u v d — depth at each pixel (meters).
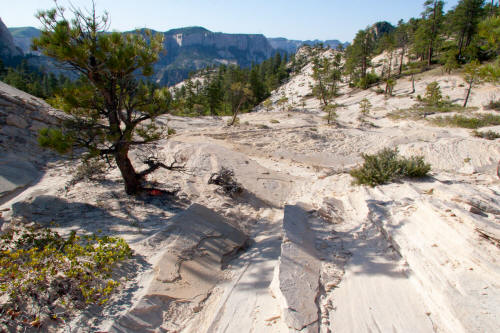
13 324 3.94
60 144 7.60
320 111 55.50
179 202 9.92
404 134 27.56
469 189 6.84
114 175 11.98
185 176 12.84
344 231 6.91
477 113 34.53
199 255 6.11
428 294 4.02
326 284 4.78
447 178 10.44
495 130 26.45
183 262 5.70
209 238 6.79
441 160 18.28
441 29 68.19
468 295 3.57
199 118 41.22
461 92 45.81
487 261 3.98
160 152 16.08
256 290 5.01
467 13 58.62
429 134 26.95
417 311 3.92
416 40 68.56
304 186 13.82
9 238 6.03
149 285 4.87
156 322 4.36
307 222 7.37
